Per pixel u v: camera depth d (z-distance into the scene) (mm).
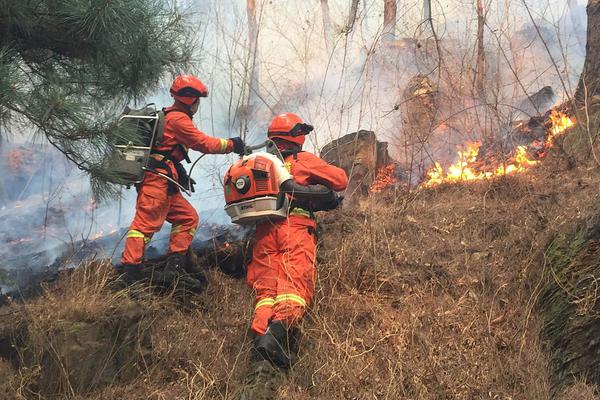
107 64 4555
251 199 4191
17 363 3807
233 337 4340
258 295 4188
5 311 4246
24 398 3605
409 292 4480
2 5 4117
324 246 4992
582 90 7535
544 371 3668
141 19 4504
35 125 4121
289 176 4223
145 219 4461
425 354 3930
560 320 3846
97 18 4145
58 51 4547
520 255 4617
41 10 4293
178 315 4477
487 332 4012
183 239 4660
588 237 4082
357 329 4238
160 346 4152
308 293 4180
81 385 3766
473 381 3719
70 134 4145
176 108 4602
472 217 5344
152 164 4469
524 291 4285
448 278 4547
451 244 4965
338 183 4328
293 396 3705
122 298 4207
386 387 3740
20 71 4094
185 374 3971
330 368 3914
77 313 3918
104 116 4301
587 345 3605
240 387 3742
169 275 4578
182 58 4969
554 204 5105
